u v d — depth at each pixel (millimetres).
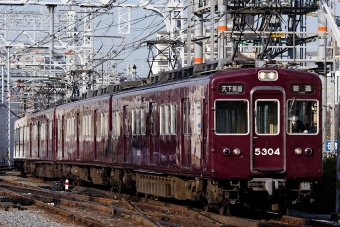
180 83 43844
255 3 65375
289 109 39188
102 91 68438
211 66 43000
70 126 73938
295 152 39125
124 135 55781
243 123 38781
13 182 79562
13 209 47719
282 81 39219
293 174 39000
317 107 39562
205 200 42219
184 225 36656
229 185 39250
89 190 65875
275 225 33719
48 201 53094
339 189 41094
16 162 111250
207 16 72562
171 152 45062
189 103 41875
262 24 67312
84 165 70000
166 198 52375
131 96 53938
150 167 49094
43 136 87375
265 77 39000
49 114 84000
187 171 42094
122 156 56125
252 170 38469
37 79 117000
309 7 65375
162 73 51719
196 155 40625
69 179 78188
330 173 45125
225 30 65438
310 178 39438
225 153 38406
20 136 106938
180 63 75375
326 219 41062
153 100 48688
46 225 38250
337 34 52250
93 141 64688
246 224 35344
